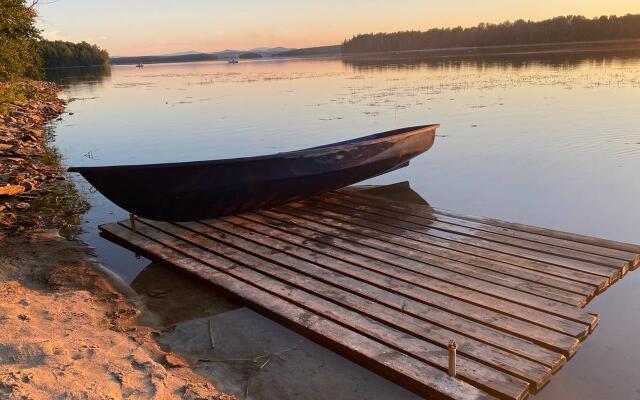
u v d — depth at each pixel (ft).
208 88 90.07
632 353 10.62
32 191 24.39
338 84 80.38
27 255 16.34
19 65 57.93
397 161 22.82
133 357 10.12
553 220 18.99
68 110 63.10
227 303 13.26
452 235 16.46
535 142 31.48
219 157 32.07
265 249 15.88
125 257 16.63
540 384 9.05
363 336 10.76
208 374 10.11
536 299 11.86
